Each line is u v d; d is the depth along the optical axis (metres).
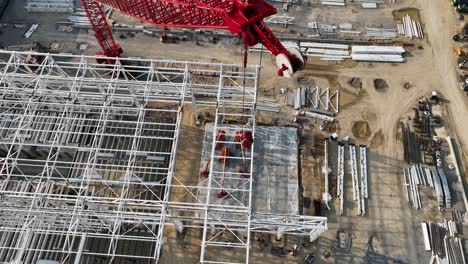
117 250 36.78
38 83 37.53
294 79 48.34
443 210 40.31
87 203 31.50
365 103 46.75
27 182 37.41
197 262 37.44
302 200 40.53
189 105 46.50
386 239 38.66
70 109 38.84
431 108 46.44
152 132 43.34
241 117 45.69
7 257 33.69
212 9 29.45
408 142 44.00
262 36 29.19
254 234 38.59
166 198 31.22
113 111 42.22
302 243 38.28
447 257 37.66
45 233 33.66
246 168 41.53
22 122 36.81
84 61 41.25
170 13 33.12
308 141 44.12
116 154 40.91
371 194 41.12
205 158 42.25
